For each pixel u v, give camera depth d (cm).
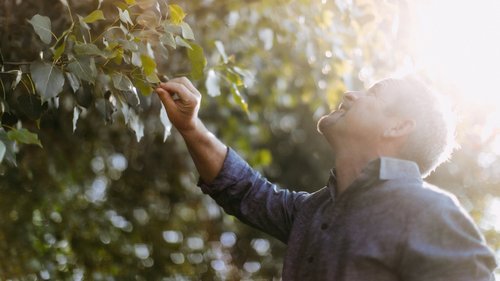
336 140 241
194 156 268
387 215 218
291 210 259
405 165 228
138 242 620
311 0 420
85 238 578
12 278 531
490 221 730
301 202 256
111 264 588
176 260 636
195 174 646
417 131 236
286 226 260
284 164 824
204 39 442
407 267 212
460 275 208
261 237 788
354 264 217
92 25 298
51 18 308
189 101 256
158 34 249
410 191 219
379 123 237
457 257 208
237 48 498
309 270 227
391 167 226
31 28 301
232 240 748
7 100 279
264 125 729
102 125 531
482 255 210
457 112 408
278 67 544
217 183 267
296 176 827
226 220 695
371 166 227
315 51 454
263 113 724
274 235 264
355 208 224
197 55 260
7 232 538
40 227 550
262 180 268
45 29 236
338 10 391
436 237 211
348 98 245
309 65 529
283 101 612
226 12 432
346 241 221
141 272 610
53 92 229
